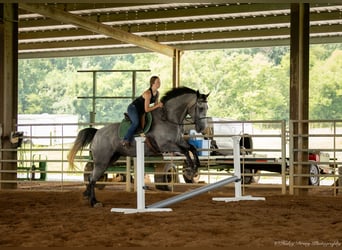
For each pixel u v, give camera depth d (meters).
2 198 13.31
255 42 25.14
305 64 15.40
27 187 18.58
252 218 9.02
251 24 22.36
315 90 41.59
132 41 22.50
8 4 16.53
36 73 49.31
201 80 44.41
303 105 15.32
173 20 23.09
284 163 14.27
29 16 23.44
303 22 15.48
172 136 10.69
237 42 25.34
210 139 18.38
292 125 14.36
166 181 16.50
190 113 10.86
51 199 13.02
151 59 46.78
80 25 19.39
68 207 11.16
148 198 13.16
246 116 43.06
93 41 26.58
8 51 16.58
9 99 16.58
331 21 21.83
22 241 7.00
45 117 36.78
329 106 41.19
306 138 14.83
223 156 17.95
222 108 43.53
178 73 25.97
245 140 19.11
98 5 21.55
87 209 10.73
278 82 43.12
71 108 48.41
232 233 7.43
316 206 11.14
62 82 48.94
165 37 25.16
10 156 16.31
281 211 10.09
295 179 14.80
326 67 41.69
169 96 10.89
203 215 9.44
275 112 42.78
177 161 15.52
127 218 9.15
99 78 47.84
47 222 8.82
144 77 46.66
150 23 23.86
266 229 7.78
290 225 8.20
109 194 14.06
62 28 24.89
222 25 22.84
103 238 7.10
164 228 7.88
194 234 7.30
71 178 26.47
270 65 43.72
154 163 16.62
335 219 8.98
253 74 43.69
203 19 22.95
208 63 44.56
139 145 9.90
